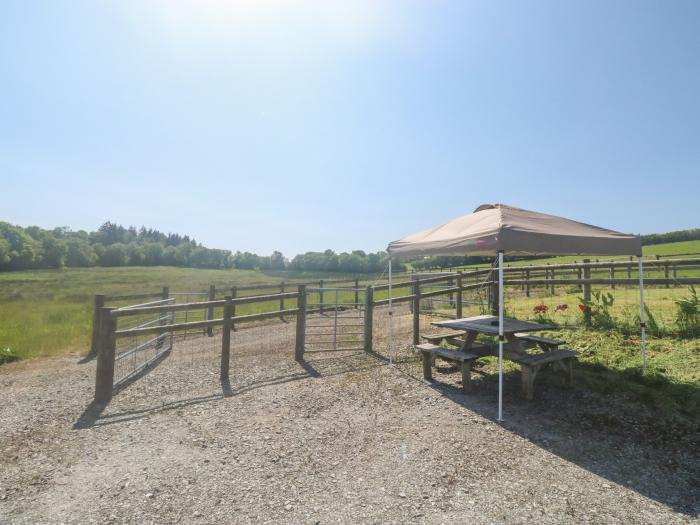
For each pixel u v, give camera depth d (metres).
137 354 6.47
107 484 2.99
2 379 6.03
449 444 3.54
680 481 2.85
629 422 3.80
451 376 5.58
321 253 64.44
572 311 8.68
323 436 3.78
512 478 2.95
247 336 9.59
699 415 3.73
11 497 2.82
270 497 2.78
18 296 25.00
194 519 2.54
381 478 3.00
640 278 5.04
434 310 11.83
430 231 6.27
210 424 4.13
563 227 4.95
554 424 3.88
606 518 2.45
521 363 4.62
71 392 5.32
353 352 7.29
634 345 5.88
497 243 4.09
